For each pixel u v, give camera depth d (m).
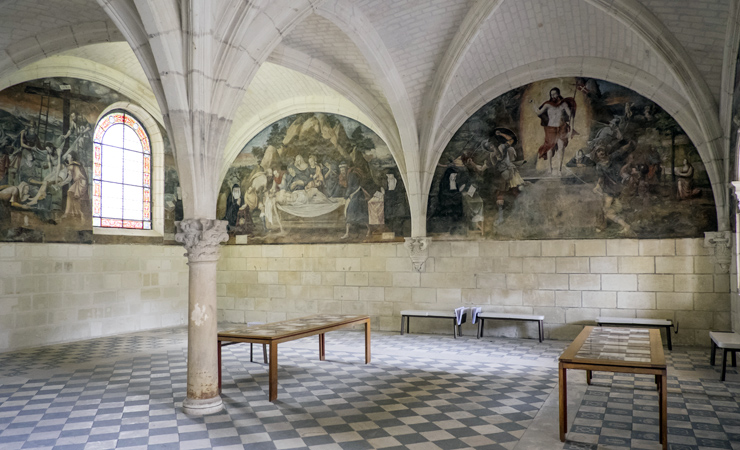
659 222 12.53
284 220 16.58
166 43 6.76
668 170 12.51
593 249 13.07
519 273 13.73
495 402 7.44
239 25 7.12
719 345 8.82
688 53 11.00
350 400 7.59
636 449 5.56
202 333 7.10
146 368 9.99
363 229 15.53
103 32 11.36
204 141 7.10
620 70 12.64
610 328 8.46
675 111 12.27
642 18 10.57
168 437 6.08
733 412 6.88
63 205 13.32
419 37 12.12
